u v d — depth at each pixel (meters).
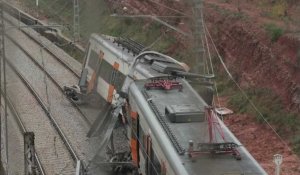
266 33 34.09
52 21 66.19
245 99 32.81
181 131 18.95
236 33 37.34
